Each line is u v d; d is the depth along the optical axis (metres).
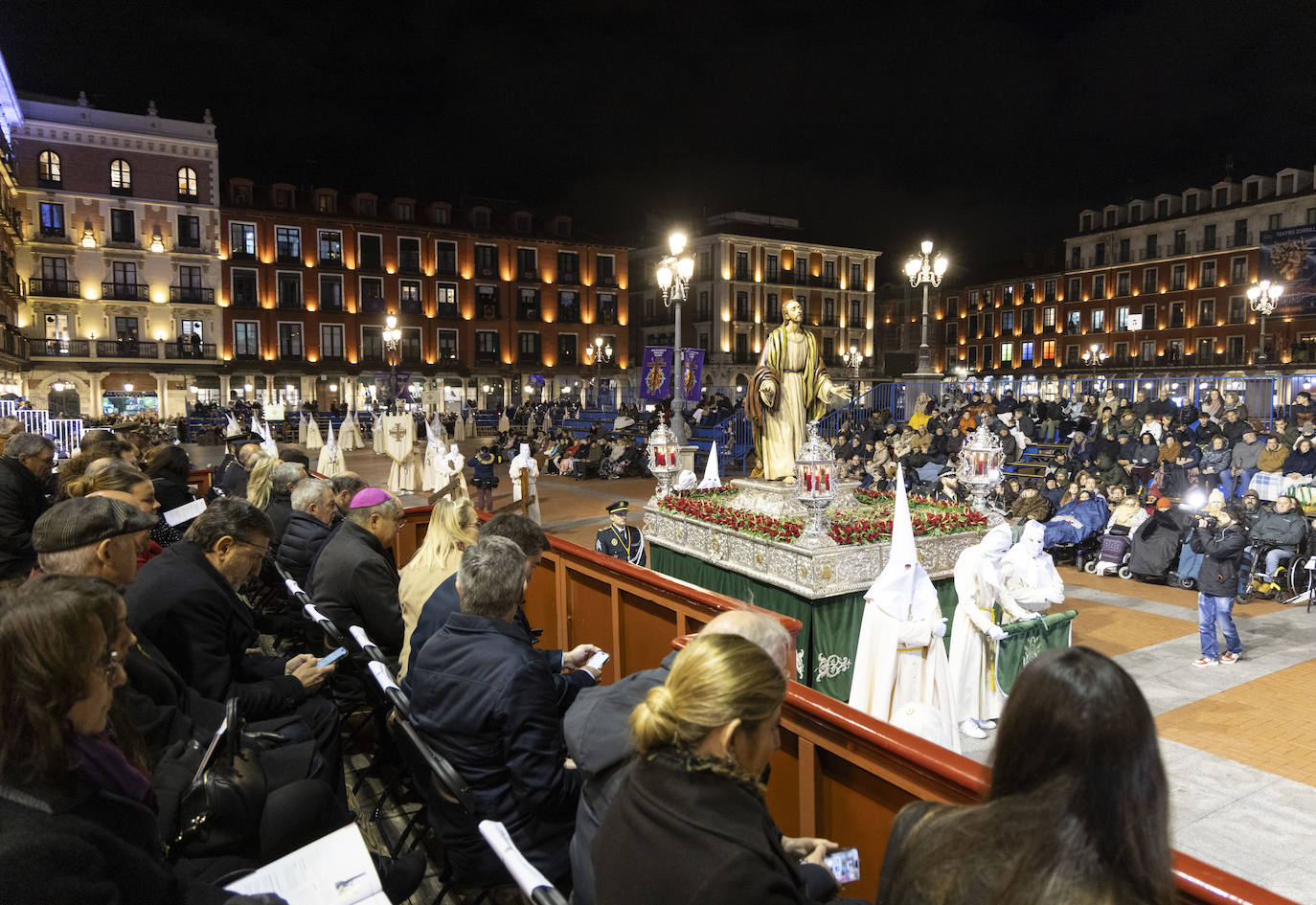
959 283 70.56
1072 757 1.26
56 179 43.00
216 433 33.56
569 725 2.34
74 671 1.56
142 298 45.12
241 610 3.56
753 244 57.12
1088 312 60.38
